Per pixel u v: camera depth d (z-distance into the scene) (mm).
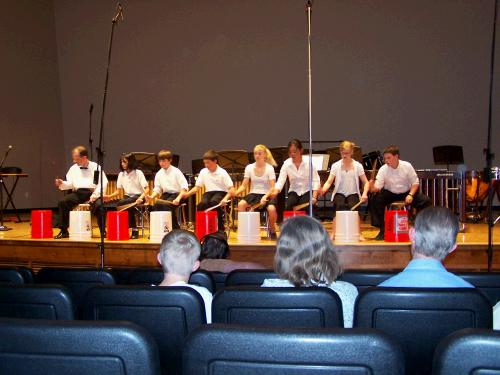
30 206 11609
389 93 11188
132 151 12344
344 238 5582
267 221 6215
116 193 6969
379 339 1032
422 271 1952
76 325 1111
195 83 12023
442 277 1934
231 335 1081
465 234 6254
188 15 12000
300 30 11523
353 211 5633
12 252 6309
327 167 7531
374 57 11227
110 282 2615
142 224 6777
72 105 12539
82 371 1116
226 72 11875
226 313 1721
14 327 1125
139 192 7160
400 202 6180
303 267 1933
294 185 6754
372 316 1638
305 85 11516
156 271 2660
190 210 8211
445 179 7258
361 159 7758
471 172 7359
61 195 12414
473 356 970
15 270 2545
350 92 11336
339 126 11398
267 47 11680
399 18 11109
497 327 1616
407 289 1619
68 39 12484
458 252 5203
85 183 7004
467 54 10875
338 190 6727
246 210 6465
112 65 12359
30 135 11625
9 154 11109
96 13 12344
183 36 12047
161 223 6094
